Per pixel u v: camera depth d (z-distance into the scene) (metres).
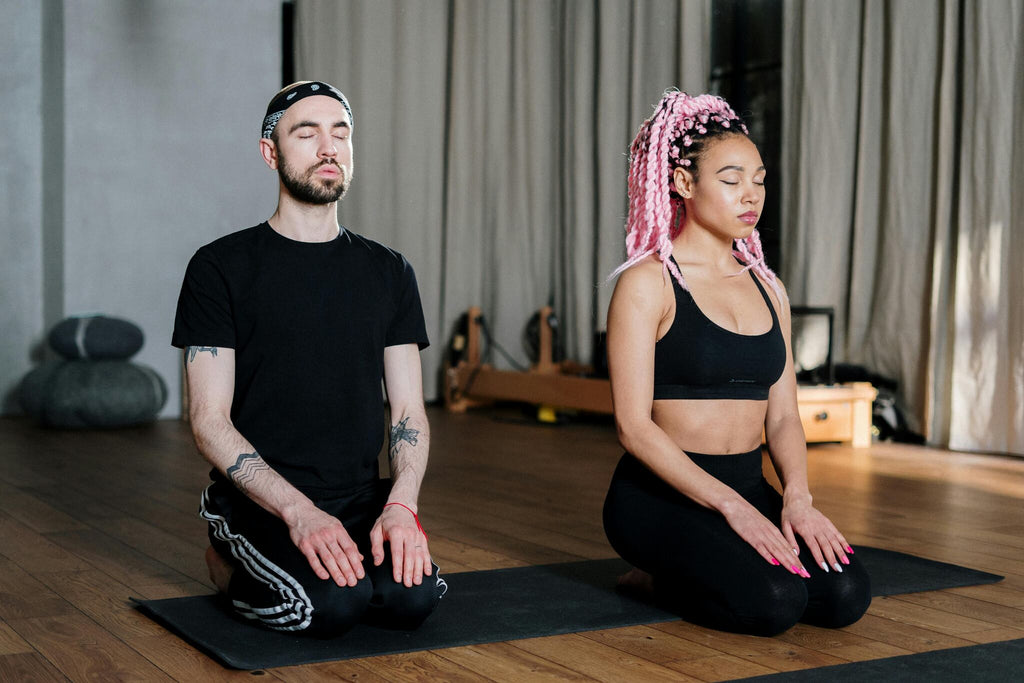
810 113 5.25
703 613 1.96
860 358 5.13
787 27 5.39
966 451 4.57
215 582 2.14
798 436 2.13
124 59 5.90
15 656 1.79
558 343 6.11
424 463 2.00
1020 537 2.86
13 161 6.09
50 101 5.97
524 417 5.87
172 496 3.42
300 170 1.93
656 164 2.04
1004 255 4.48
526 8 6.46
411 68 6.36
